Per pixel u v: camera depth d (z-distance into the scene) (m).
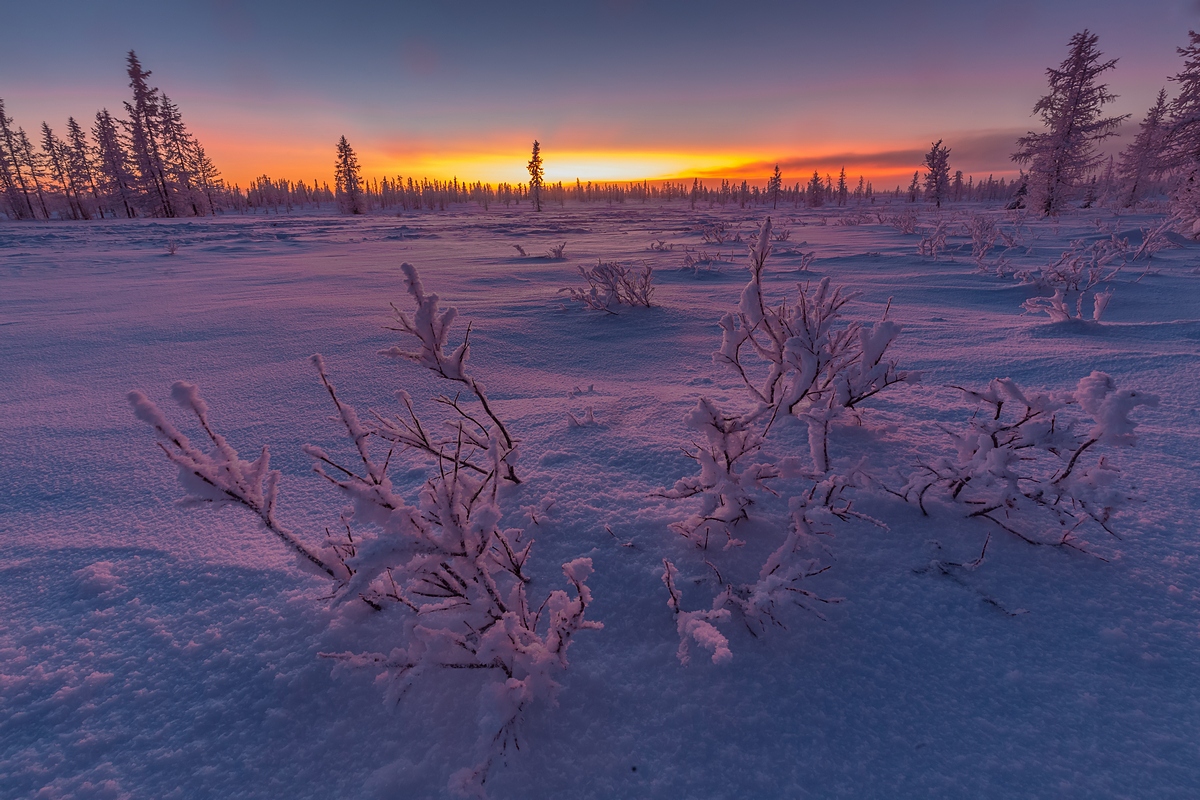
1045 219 19.17
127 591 1.57
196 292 7.42
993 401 1.72
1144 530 1.67
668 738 1.12
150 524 1.93
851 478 1.59
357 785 1.05
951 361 3.52
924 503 1.82
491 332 4.63
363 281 8.07
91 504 2.08
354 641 1.35
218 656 1.33
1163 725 1.09
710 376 3.44
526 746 1.09
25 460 2.46
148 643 1.38
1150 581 1.46
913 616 1.39
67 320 5.60
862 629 1.35
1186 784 0.98
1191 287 6.11
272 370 3.70
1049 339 4.04
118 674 1.29
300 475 2.29
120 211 46.88
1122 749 1.05
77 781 1.07
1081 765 1.03
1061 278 6.08
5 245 17.25
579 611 1.22
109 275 9.68
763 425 2.43
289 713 1.19
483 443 1.79
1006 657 1.26
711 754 1.08
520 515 1.84
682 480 1.69
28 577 1.65
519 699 1.08
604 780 1.04
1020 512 1.76
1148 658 1.24
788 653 1.29
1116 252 6.86
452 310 1.60
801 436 2.33
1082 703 1.15
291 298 6.66
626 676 1.25
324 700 1.22
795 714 1.16
